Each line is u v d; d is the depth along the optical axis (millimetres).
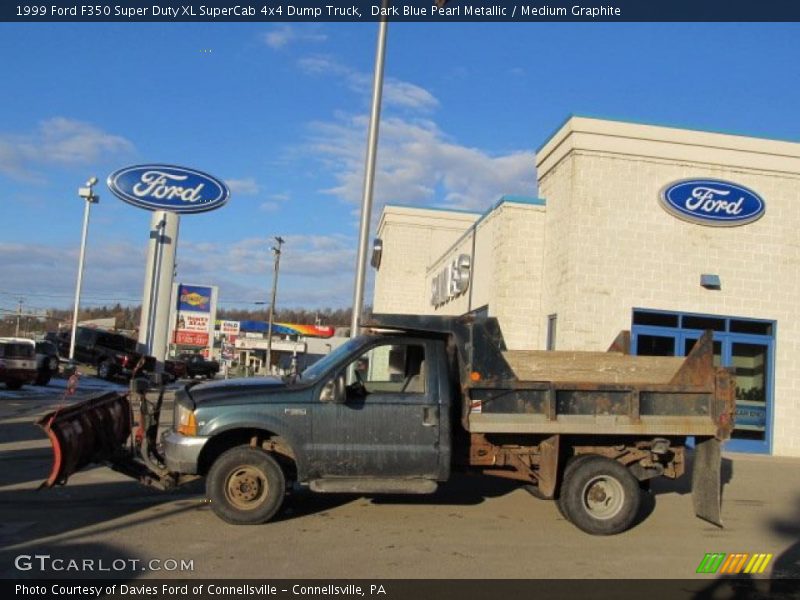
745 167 15117
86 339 35656
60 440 6730
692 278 14836
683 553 7020
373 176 13258
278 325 72188
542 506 8852
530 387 7797
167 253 25344
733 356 14953
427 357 7703
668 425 7965
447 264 23078
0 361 24109
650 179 14852
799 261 15211
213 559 6184
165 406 19328
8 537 6648
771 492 10555
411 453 7449
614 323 14500
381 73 13258
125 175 24922
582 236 14547
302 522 7559
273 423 7305
